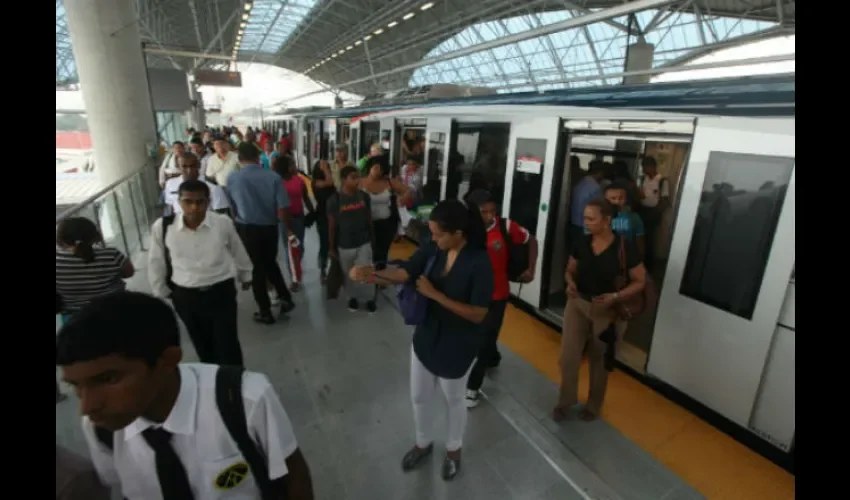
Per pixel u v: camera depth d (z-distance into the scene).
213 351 2.96
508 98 5.48
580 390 3.49
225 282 2.78
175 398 1.00
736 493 2.51
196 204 2.54
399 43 25.14
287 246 4.90
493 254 2.89
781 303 2.60
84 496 0.97
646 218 4.43
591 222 2.62
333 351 3.85
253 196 3.90
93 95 8.66
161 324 0.92
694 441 2.92
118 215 5.47
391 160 8.30
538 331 4.46
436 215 2.05
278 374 3.48
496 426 2.96
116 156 8.95
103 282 2.49
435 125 6.50
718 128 2.87
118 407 0.90
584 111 3.96
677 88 3.44
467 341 2.21
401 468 2.57
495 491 2.44
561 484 2.51
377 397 3.22
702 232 3.00
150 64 31.36
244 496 1.10
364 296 5.04
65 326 0.86
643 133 3.47
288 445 1.13
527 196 4.71
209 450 1.03
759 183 2.66
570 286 2.86
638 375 3.62
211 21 29.30
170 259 2.68
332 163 6.34
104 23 8.37
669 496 2.48
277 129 21.78
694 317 3.09
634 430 3.01
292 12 28.17
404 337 4.12
